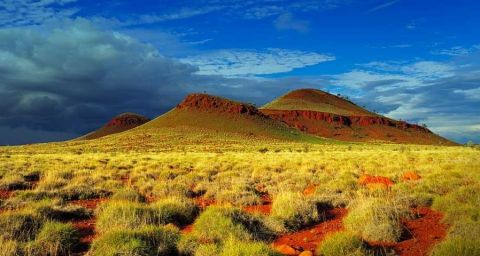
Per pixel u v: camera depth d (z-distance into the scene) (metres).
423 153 54.69
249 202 15.76
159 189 18.34
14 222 10.23
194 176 23.72
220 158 41.91
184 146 108.69
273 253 8.08
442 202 12.73
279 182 22.09
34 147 107.12
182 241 9.13
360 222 10.44
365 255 8.23
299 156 48.12
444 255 7.95
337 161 35.94
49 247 8.98
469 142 100.50
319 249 8.83
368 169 28.23
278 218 11.44
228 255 7.91
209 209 11.20
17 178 21.56
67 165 31.81
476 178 17.55
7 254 8.19
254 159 40.47
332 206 14.38
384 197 13.90
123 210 11.30
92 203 15.87
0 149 96.00
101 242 8.76
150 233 9.25
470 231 8.88
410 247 9.06
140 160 40.34
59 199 15.13
